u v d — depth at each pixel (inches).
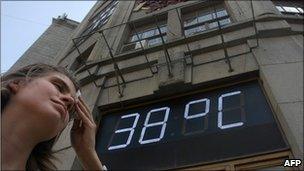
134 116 423.8
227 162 308.3
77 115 75.1
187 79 419.8
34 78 65.6
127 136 394.6
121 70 492.1
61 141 400.8
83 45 722.8
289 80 345.7
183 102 412.8
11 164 52.2
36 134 56.8
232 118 352.2
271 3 530.3
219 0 601.0
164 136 369.7
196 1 615.8
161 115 405.1
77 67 685.9
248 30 450.3
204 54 457.4
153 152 356.5
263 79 370.3
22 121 56.1
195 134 353.1
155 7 673.0
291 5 603.2
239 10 525.7
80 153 74.4
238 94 384.5
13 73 65.8
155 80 449.7
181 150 343.0
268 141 309.1
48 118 57.9
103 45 594.2
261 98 363.6
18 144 54.3
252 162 299.1
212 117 366.6
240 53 425.4
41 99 60.0
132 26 642.2
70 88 73.0
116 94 458.9
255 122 334.6
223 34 468.4
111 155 377.1
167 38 534.6
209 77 414.3
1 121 55.4
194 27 564.4
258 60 391.2
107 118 445.4
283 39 423.2
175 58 451.2
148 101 438.0
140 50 506.9
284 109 309.4
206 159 320.8
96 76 502.3
